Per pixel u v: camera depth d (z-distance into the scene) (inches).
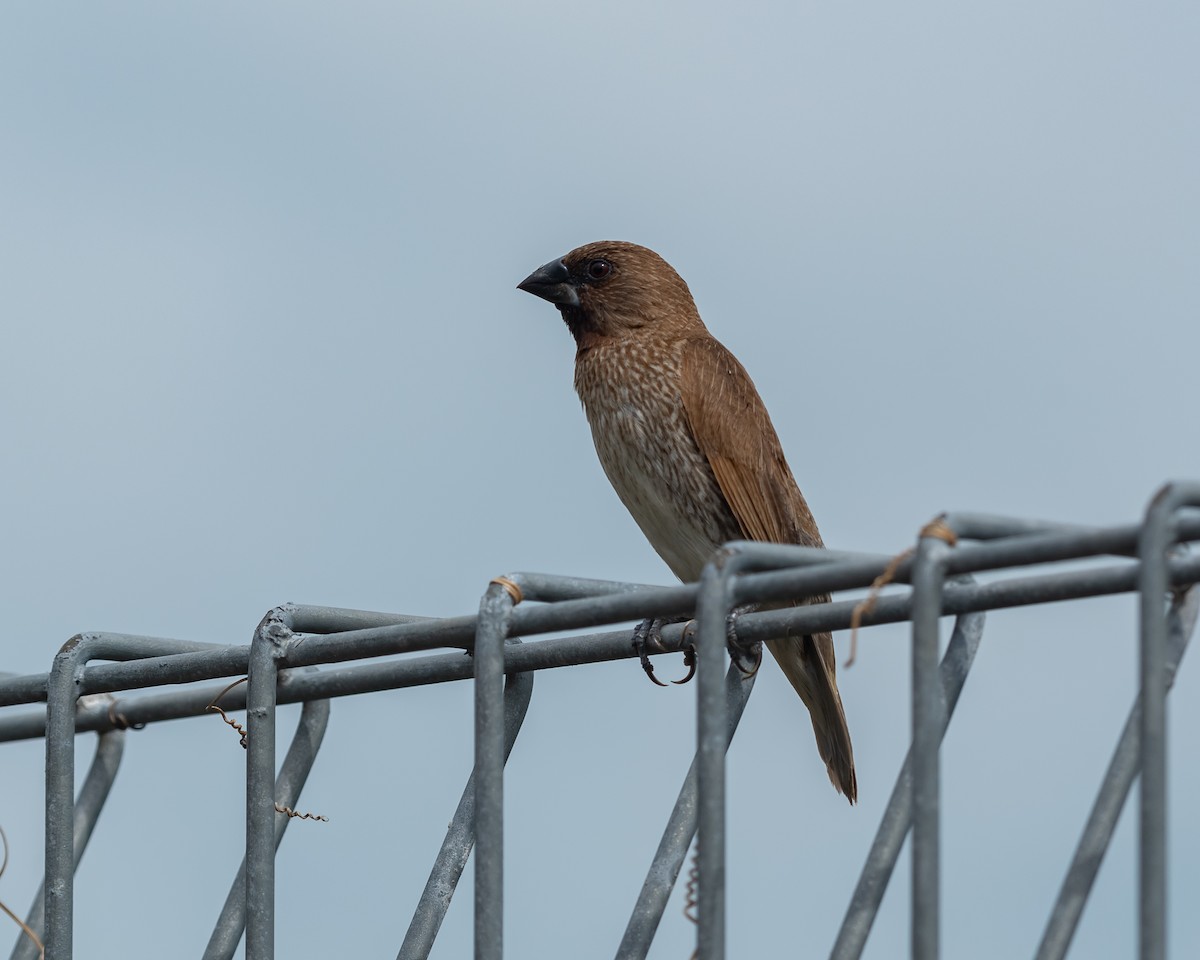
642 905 269.7
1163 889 188.9
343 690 286.4
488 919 244.8
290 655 278.4
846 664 219.8
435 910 289.3
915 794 206.1
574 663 283.6
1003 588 228.7
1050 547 203.2
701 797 222.4
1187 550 226.5
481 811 247.6
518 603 254.2
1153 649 193.2
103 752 346.6
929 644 209.3
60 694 296.2
